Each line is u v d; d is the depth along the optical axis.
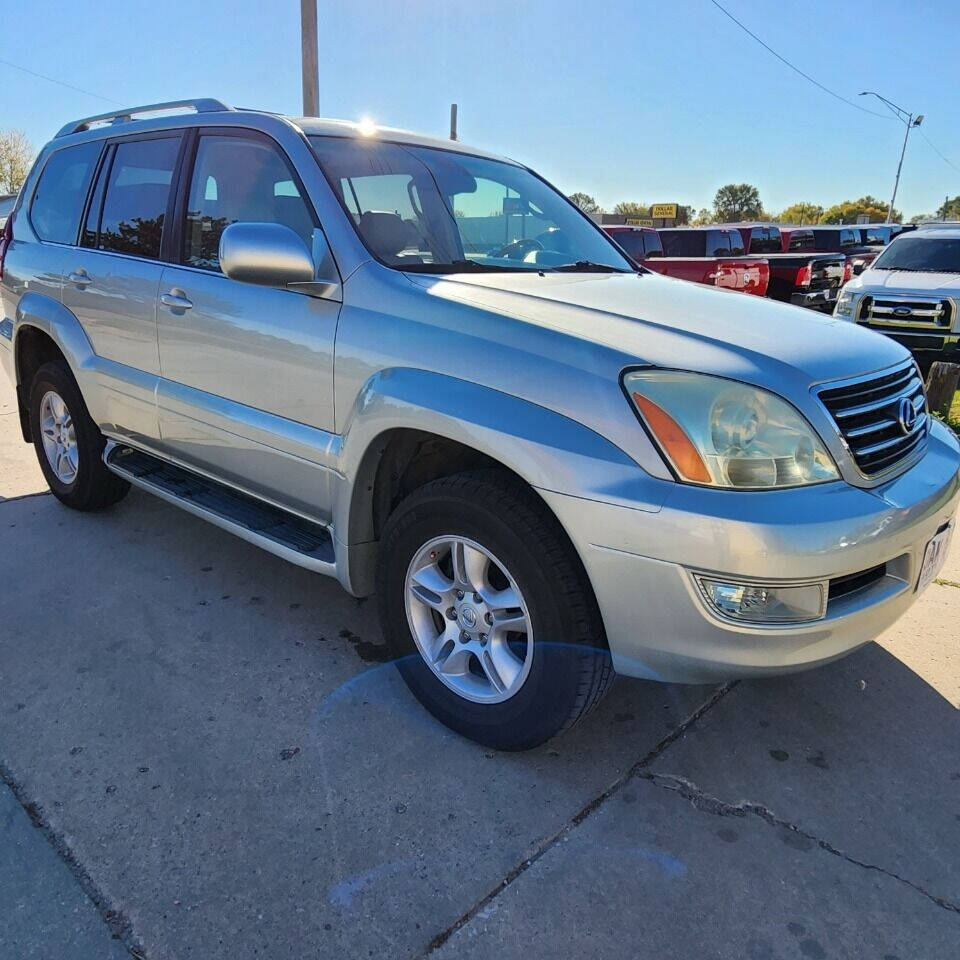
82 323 3.80
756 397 2.05
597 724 2.70
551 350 2.17
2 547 3.88
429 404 2.28
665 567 1.98
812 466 2.07
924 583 2.41
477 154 3.62
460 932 1.89
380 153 3.12
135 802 2.25
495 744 2.47
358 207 2.79
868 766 2.52
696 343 2.18
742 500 1.97
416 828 2.20
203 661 2.97
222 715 2.65
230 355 2.99
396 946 1.85
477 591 2.43
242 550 3.92
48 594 3.43
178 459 3.47
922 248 9.64
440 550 2.53
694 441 1.99
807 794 2.39
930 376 7.12
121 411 3.65
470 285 2.56
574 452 2.05
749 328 2.38
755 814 2.30
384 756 2.49
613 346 2.13
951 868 2.13
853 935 1.91
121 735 2.54
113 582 3.55
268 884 2.00
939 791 2.42
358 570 2.76
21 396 4.47
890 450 2.32
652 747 2.59
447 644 2.58
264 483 3.02
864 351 2.40
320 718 2.66
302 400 2.75
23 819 2.17
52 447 4.32
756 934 1.91
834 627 2.09
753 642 2.03
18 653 2.98
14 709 2.64
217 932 1.86
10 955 1.79
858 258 16.81
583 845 2.16
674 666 2.11
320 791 2.32
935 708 2.83
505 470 2.35
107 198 3.77
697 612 2.00
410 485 2.74
